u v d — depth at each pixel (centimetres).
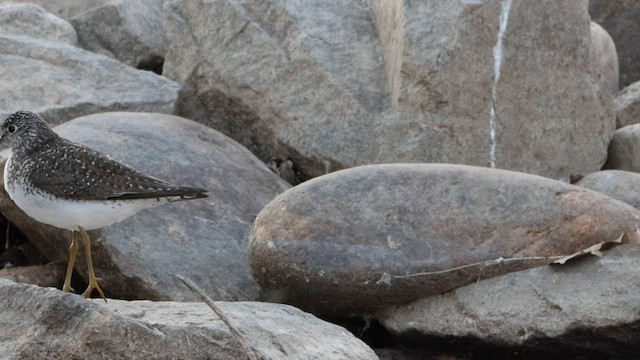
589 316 1772
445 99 2364
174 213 2142
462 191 1966
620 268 1830
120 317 1505
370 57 2502
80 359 1484
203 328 1541
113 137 2269
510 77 2408
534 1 2414
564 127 2469
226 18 2611
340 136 2423
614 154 2584
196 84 2664
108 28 2925
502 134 2408
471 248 1908
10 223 2367
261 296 2031
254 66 2556
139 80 2644
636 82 3117
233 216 2197
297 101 2484
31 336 1505
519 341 1816
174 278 2019
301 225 1928
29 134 1834
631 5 3334
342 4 2600
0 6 2908
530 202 1945
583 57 2483
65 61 2667
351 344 1691
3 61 2656
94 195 1747
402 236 1922
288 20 2542
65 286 1838
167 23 2705
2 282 1580
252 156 2442
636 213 1958
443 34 2356
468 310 1867
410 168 2012
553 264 1869
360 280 1892
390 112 2400
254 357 1438
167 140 2316
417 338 1916
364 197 1967
